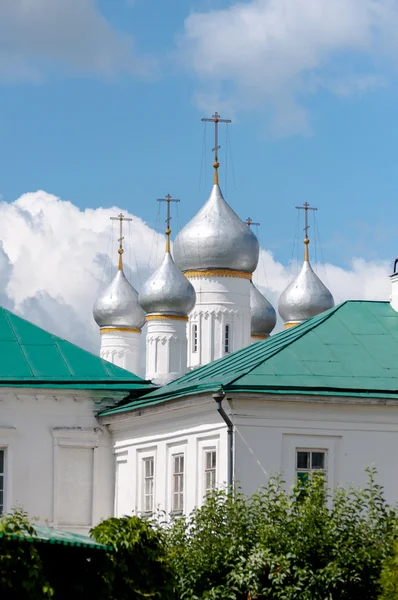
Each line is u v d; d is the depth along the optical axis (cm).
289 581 4344
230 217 12238
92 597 3500
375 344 5900
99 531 3562
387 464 5541
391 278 6272
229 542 4416
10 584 3247
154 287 12181
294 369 5622
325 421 5516
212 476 5653
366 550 4381
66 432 6512
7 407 6475
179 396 5734
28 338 6750
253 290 13312
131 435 6397
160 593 3569
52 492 6494
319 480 4641
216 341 12119
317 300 13125
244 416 5450
